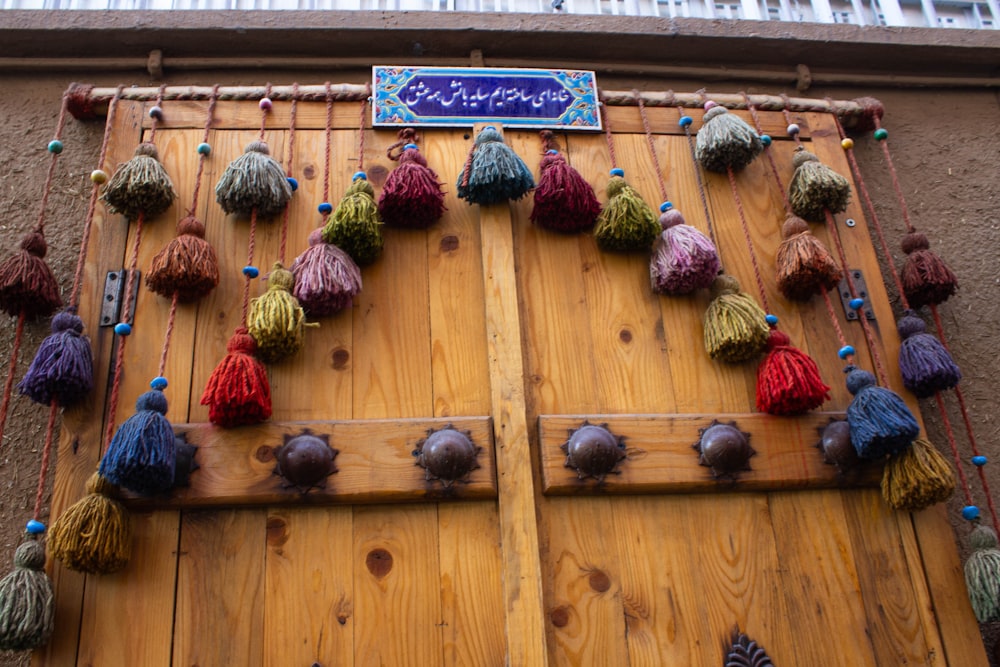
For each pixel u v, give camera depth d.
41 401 1.57
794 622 1.56
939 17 2.63
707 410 1.72
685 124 2.07
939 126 2.31
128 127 1.90
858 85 2.34
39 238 1.73
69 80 2.06
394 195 1.77
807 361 1.69
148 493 1.47
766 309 1.86
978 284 2.08
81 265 1.71
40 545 1.46
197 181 1.81
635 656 1.50
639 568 1.57
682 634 1.53
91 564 1.42
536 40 2.16
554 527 1.58
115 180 1.74
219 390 1.51
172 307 1.67
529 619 1.47
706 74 2.26
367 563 1.52
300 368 1.66
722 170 2.03
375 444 1.58
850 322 1.87
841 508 1.67
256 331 1.59
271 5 2.32
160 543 1.50
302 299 1.66
